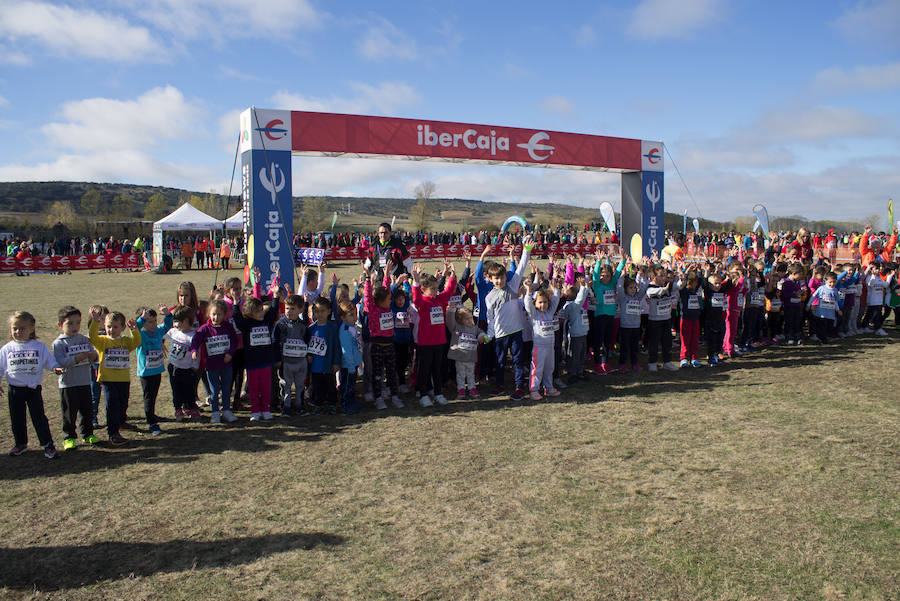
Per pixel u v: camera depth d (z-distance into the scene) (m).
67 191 133.00
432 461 5.60
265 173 11.52
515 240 40.28
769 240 20.94
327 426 6.79
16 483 5.21
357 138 12.23
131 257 32.53
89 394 6.18
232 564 3.82
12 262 29.52
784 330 12.14
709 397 7.68
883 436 6.00
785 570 3.62
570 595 3.40
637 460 5.51
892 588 3.41
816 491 4.75
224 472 5.41
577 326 8.59
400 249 9.50
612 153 15.34
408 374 9.02
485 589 3.47
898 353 10.16
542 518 4.38
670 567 3.68
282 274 11.77
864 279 12.29
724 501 4.60
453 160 13.53
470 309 8.37
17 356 5.68
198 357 6.81
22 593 3.52
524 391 8.20
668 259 12.42
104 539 4.18
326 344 7.24
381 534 4.19
